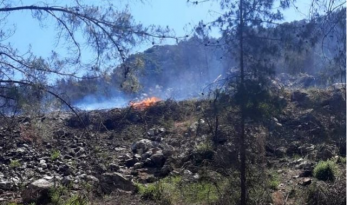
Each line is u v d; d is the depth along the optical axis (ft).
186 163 46.03
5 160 48.55
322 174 40.22
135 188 40.86
